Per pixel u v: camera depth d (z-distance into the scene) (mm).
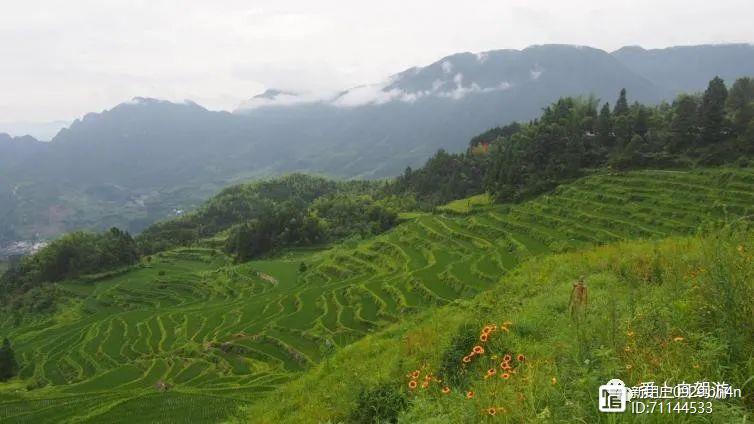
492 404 6840
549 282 16422
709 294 7250
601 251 19125
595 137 86250
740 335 6090
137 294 100938
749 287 6719
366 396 10227
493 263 52750
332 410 12359
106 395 37312
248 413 19328
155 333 68625
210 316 71438
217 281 100375
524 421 5957
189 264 130375
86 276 120750
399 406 9320
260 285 89875
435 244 71562
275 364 47969
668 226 54281
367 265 75562
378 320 48812
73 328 82000
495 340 10727
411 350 14297
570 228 61812
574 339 7941
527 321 11500
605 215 63000
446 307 20734
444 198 126188
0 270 188250
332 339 47844
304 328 53406
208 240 155250
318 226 127562
